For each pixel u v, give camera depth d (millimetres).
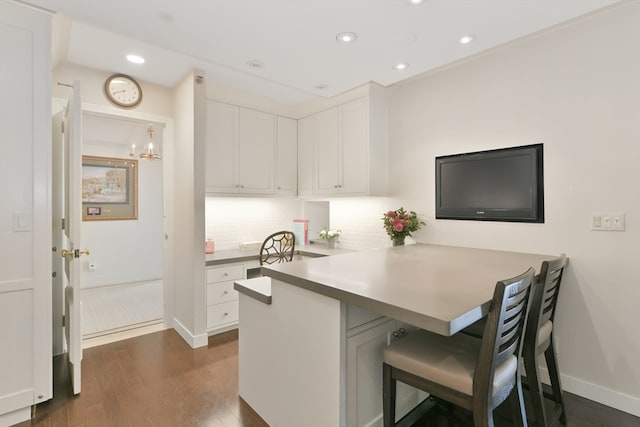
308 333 1573
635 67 1949
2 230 1795
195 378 2344
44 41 1897
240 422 1872
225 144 3279
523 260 2057
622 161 1998
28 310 1876
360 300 1261
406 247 2715
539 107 2320
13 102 1814
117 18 1852
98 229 4859
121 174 5027
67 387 2215
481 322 1882
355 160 3244
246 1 1689
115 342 2965
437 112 2906
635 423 1885
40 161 1901
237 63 2412
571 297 2193
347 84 2834
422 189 3025
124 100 2984
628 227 1980
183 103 3051
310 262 1994
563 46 2209
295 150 3904
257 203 3949
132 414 1935
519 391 1404
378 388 1597
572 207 2186
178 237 3193
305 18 1849
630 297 1983
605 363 2070
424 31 1975
